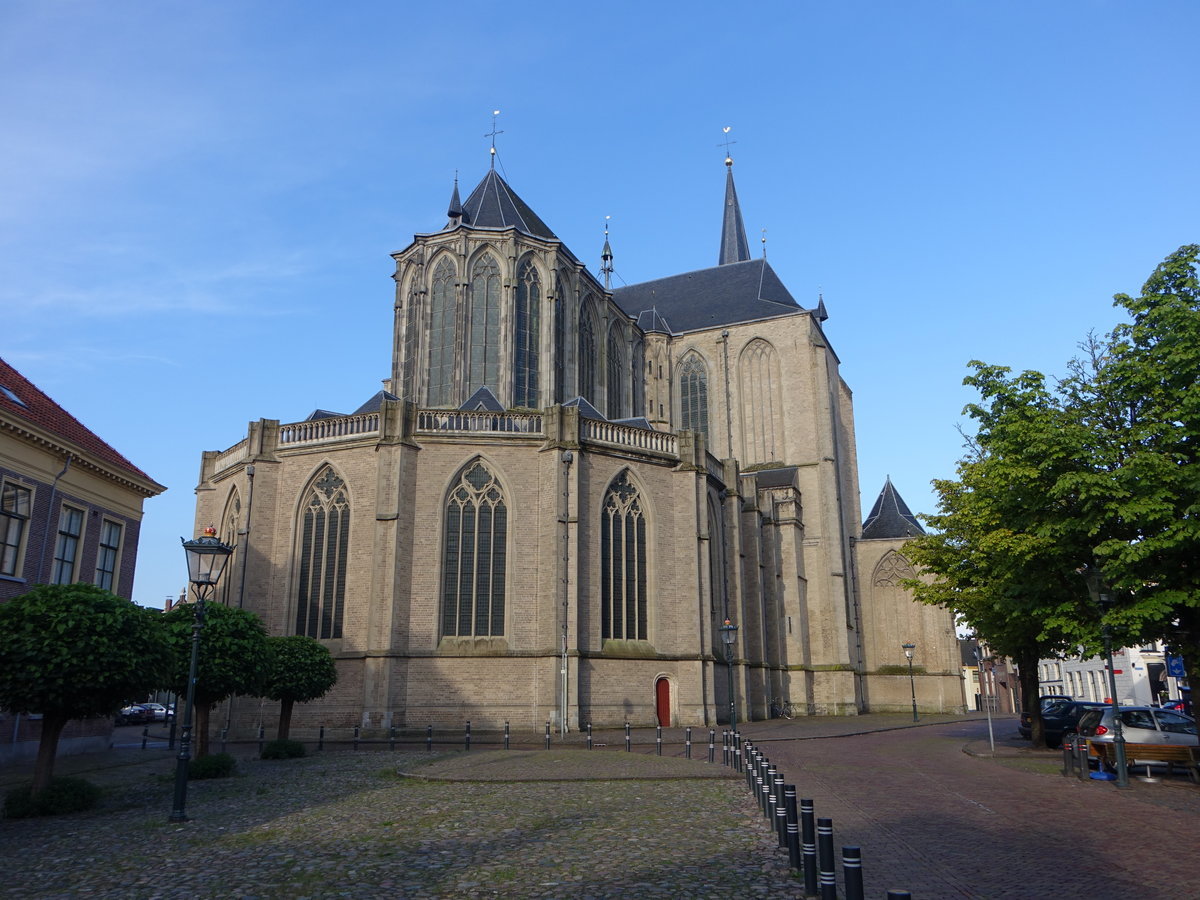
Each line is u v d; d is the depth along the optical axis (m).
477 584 44.53
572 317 64.31
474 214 65.19
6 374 35.19
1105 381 26.31
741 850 14.19
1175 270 24.86
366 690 41.69
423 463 45.12
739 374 83.00
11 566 30.73
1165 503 23.23
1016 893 11.70
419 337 60.00
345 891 12.05
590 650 45.16
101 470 35.88
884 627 82.25
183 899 11.88
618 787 22.11
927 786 22.89
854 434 92.81
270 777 25.70
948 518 37.47
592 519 46.81
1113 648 26.38
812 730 47.97
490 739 39.62
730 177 104.19
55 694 19.36
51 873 13.63
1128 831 16.19
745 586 61.59
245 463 46.62
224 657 26.91
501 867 13.25
